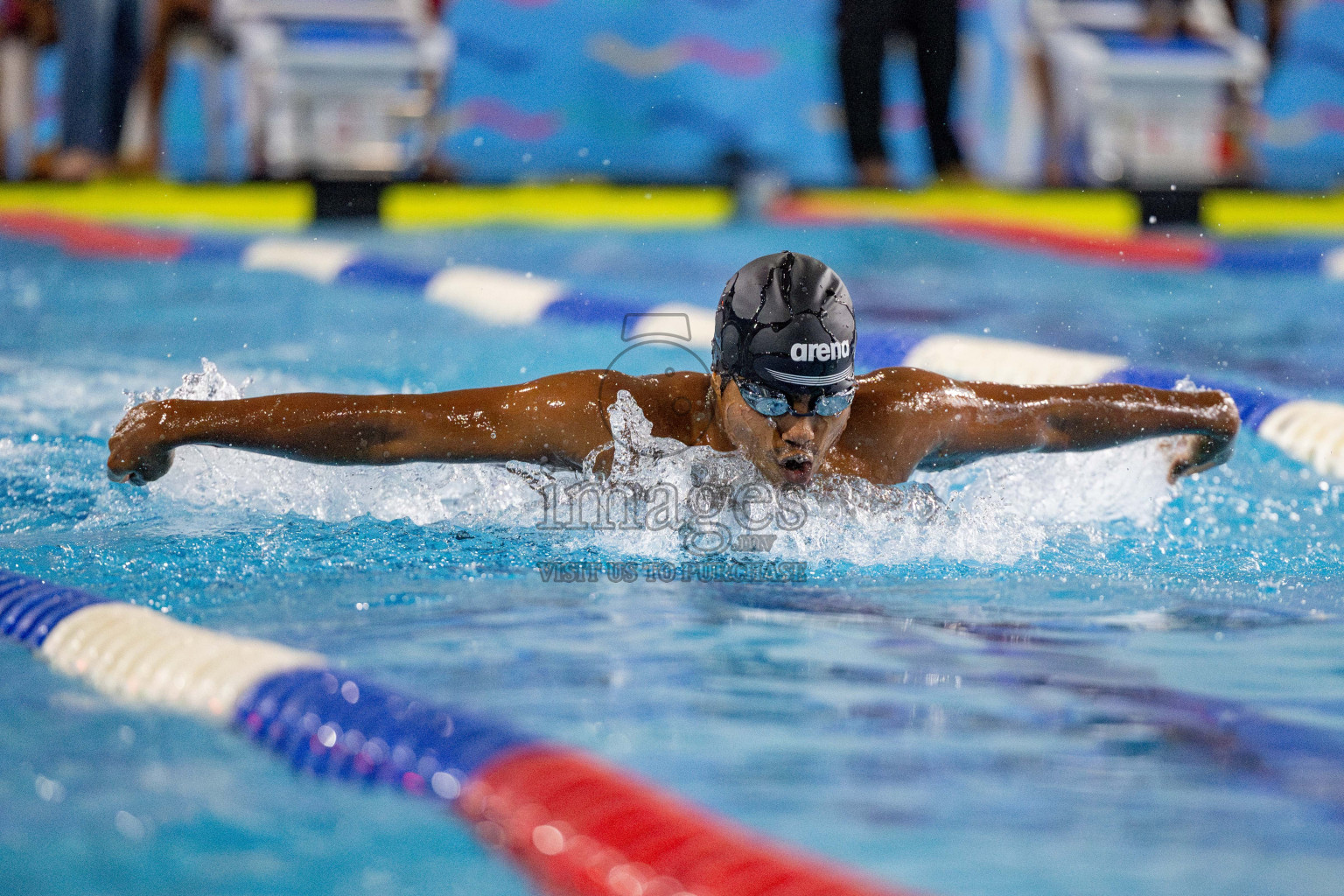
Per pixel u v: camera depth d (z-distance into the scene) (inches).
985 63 1546.5
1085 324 824.3
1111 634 310.3
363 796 224.5
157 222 1198.9
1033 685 271.7
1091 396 425.4
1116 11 1419.8
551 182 1272.1
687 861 193.8
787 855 195.0
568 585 341.7
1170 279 1005.2
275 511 412.5
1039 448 421.1
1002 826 206.8
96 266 985.5
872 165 1318.9
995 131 1526.8
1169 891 186.9
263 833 210.1
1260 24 1501.0
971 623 317.4
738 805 213.2
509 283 878.4
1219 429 431.2
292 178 1237.7
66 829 209.6
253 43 1293.1
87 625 296.2
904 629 310.3
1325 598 347.6
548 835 204.4
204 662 270.2
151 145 1266.0
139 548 371.9
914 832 204.7
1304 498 463.2
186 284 921.5
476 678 269.7
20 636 303.6
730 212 1277.1
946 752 236.1
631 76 1716.3
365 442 374.3
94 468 461.1
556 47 1755.7
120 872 196.2
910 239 1178.0
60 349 677.9
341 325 782.5
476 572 352.8
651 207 1272.1
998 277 1005.8
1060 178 1398.9
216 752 241.4
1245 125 1387.8
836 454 392.8
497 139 1578.5
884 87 1312.7
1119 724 250.5
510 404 383.6
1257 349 741.9
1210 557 389.4
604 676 272.1
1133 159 1374.3
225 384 440.1
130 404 431.5
